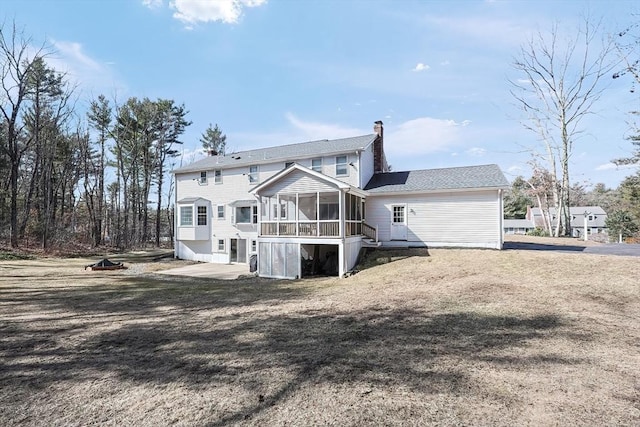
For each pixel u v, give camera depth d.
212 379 4.71
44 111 31.70
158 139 41.66
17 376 4.91
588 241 21.89
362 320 7.57
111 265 19.95
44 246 28.72
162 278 16.52
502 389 4.18
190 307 9.55
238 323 7.68
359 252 17.88
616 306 7.87
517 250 16.05
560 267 11.73
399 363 5.09
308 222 16.08
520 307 7.99
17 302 10.42
